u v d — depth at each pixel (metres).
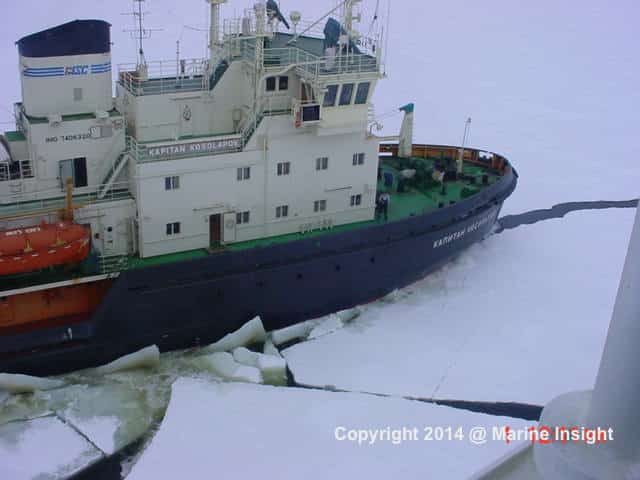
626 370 3.46
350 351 17.72
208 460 13.87
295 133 18.16
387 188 22.23
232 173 17.80
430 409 15.56
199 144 17.28
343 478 13.43
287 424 14.92
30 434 14.59
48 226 15.61
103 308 15.80
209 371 16.69
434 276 21.64
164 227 17.47
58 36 15.95
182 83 18.72
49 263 15.66
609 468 3.50
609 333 3.58
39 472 13.70
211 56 19.45
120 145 17.31
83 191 17.23
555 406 3.89
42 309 16.41
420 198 21.78
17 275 16.11
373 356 17.55
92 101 16.89
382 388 16.31
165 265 16.19
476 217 21.39
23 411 15.18
